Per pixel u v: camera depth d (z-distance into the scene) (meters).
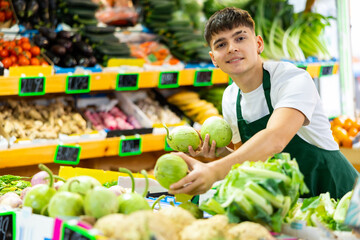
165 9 4.97
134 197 1.56
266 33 5.32
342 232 1.52
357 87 6.09
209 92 5.23
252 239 1.31
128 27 4.96
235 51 2.20
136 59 4.48
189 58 4.83
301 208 1.72
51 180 1.69
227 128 2.08
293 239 1.44
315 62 5.31
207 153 2.10
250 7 5.32
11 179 2.83
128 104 4.83
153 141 4.35
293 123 2.01
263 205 1.43
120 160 4.60
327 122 2.46
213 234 1.29
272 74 2.31
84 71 4.12
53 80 3.93
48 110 4.42
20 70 3.84
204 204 1.54
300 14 5.52
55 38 4.33
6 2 4.29
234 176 1.51
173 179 1.66
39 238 1.57
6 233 1.68
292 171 1.50
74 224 1.40
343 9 5.34
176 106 5.05
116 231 1.24
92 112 4.70
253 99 2.38
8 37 4.29
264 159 1.83
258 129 2.42
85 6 4.63
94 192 1.48
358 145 4.85
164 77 4.47
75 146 3.97
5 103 4.34
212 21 2.24
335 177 2.45
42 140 3.95
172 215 1.44
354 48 6.00
